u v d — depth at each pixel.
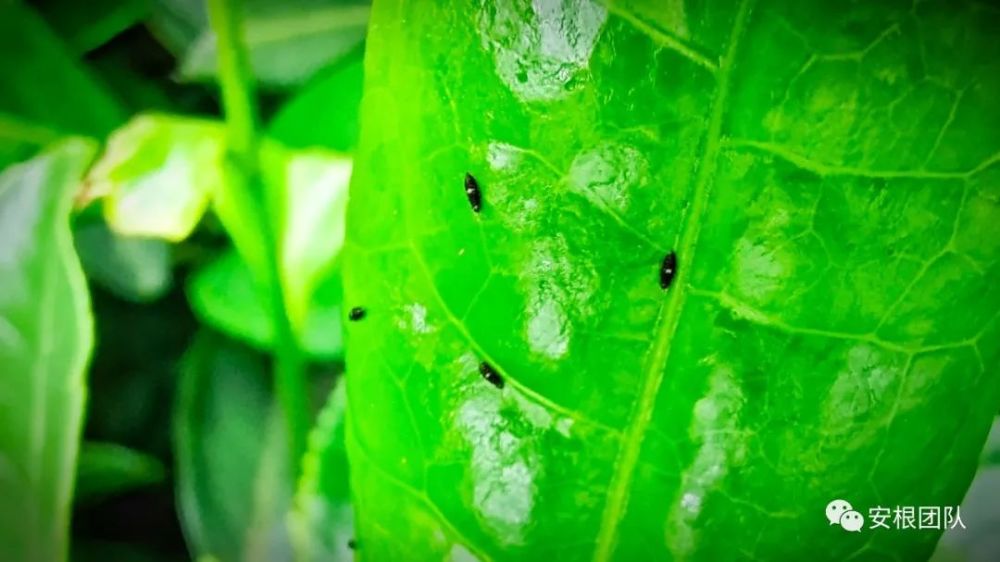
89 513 0.16
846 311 0.13
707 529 0.13
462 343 0.13
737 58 0.12
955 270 0.13
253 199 0.15
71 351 0.14
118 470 0.15
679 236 0.13
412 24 0.13
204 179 0.15
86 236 0.15
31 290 0.14
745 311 0.13
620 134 0.12
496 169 0.13
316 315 0.15
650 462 0.13
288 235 0.15
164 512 0.16
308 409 0.15
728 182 0.12
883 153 0.12
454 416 0.13
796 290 0.13
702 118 0.12
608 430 0.13
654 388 0.13
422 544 0.13
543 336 0.13
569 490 0.13
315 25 0.15
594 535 0.13
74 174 0.14
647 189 0.12
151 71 0.16
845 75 0.12
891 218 0.12
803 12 0.12
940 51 0.12
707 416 0.13
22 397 0.14
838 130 0.12
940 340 0.13
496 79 0.12
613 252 0.13
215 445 0.15
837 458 0.13
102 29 0.16
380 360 0.13
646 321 0.13
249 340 0.15
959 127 0.12
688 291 0.13
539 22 0.12
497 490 0.13
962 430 0.13
